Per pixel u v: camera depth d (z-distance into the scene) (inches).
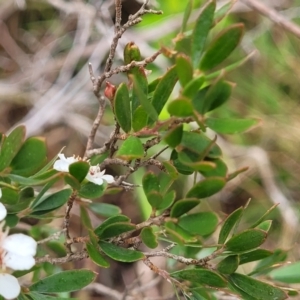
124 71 26.6
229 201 50.4
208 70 25.1
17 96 51.8
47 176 26.2
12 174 25.9
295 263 29.0
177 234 24.9
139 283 40.9
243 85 54.3
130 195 48.3
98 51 50.7
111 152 27.0
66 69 52.0
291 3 58.8
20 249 25.8
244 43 55.8
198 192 25.3
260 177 50.6
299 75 54.6
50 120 49.6
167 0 50.9
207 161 25.3
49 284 26.3
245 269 39.2
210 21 25.1
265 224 27.0
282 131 52.9
